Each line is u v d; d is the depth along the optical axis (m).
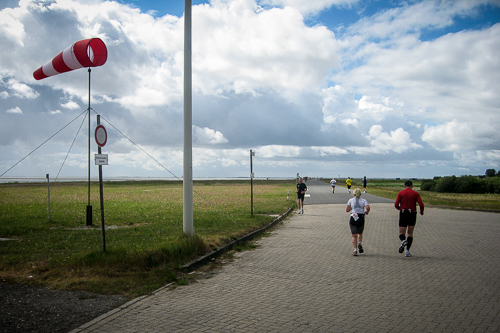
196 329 4.23
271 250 9.57
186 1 9.49
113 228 12.55
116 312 4.80
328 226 14.76
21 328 4.21
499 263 7.87
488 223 15.74
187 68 9.44
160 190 48.22
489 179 60.03
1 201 24.44
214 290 5.91
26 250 8.36
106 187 58.44
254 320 4.54
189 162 9.27
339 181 107.06
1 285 5.85
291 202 27.09
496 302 5.23
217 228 12.22
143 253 7.17
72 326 4.31
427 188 71.00
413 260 8.21
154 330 4.20
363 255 8.84
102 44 11.30
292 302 5.27
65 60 11.13
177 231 11.52
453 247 9.88
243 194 38.59
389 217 18.11
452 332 4.15
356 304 5.17
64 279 6.16
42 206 20.44
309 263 7.97
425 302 5.24
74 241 9.62
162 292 5.75
